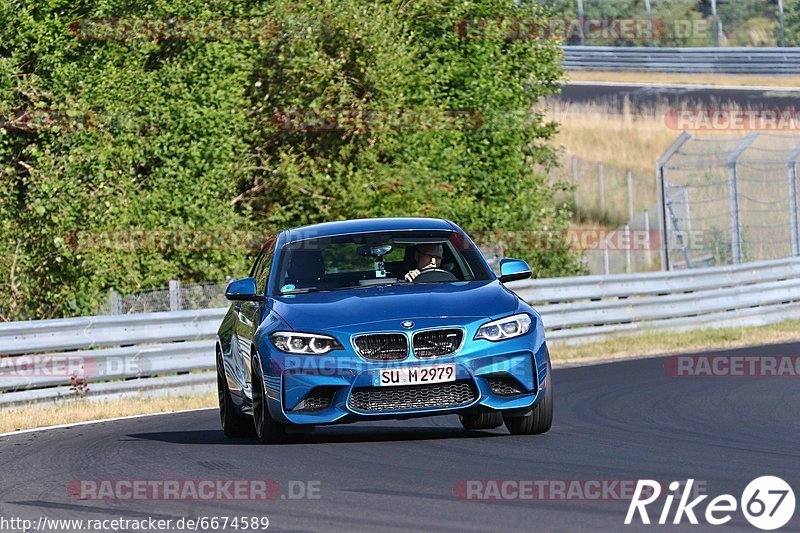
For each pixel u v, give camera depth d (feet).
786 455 75.56
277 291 93.66
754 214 340.80
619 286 200.34
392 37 222.28
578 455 77.71
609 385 132.77
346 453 81.97
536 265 244.42
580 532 54.24
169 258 194.39
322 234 97.50
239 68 204.74
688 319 207.82
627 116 442.09
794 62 519.19
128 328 150.20
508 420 89.35
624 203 371.97
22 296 183.83
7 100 181.37
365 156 212.84
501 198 236.43
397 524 57.57
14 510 67.26
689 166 234.99
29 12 189.78
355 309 85.66
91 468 82.43
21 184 194.39
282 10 210.38
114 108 186.80
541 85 254.68
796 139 406.41
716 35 529.04
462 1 241.35
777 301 220.84
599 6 513.45
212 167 194.90
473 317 84.12
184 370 154.20
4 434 112.06
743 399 111.86
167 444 95.14
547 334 189.57
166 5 196.54
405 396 82.69
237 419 101.35
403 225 98.02
